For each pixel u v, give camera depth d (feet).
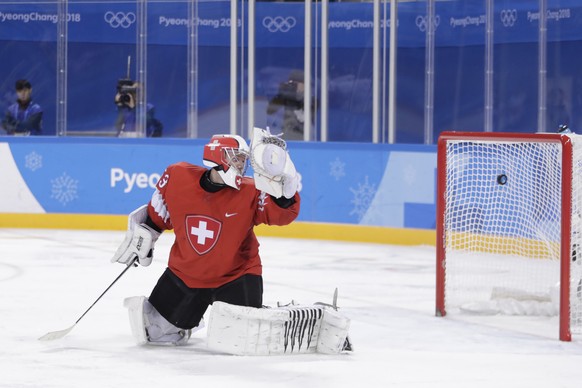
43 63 86.33
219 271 35.81
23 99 86.02
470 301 48.65
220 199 35.24
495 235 58.03
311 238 78.07
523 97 81.30
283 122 84.33
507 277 55.16
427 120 79.10
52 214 82.79
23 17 85.76
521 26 80.74
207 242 35.40
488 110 78.07
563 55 78.59
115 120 86.84
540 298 47.91
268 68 88.74
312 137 83.15
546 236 54.95
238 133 87.51
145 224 37.37
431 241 73.56
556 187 53.36
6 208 83.15
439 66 85.76
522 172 58.29
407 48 86.48
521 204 58.23
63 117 84.28
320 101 86.17
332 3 86.07
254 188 35.29
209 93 88.28
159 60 87.76
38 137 82.53
